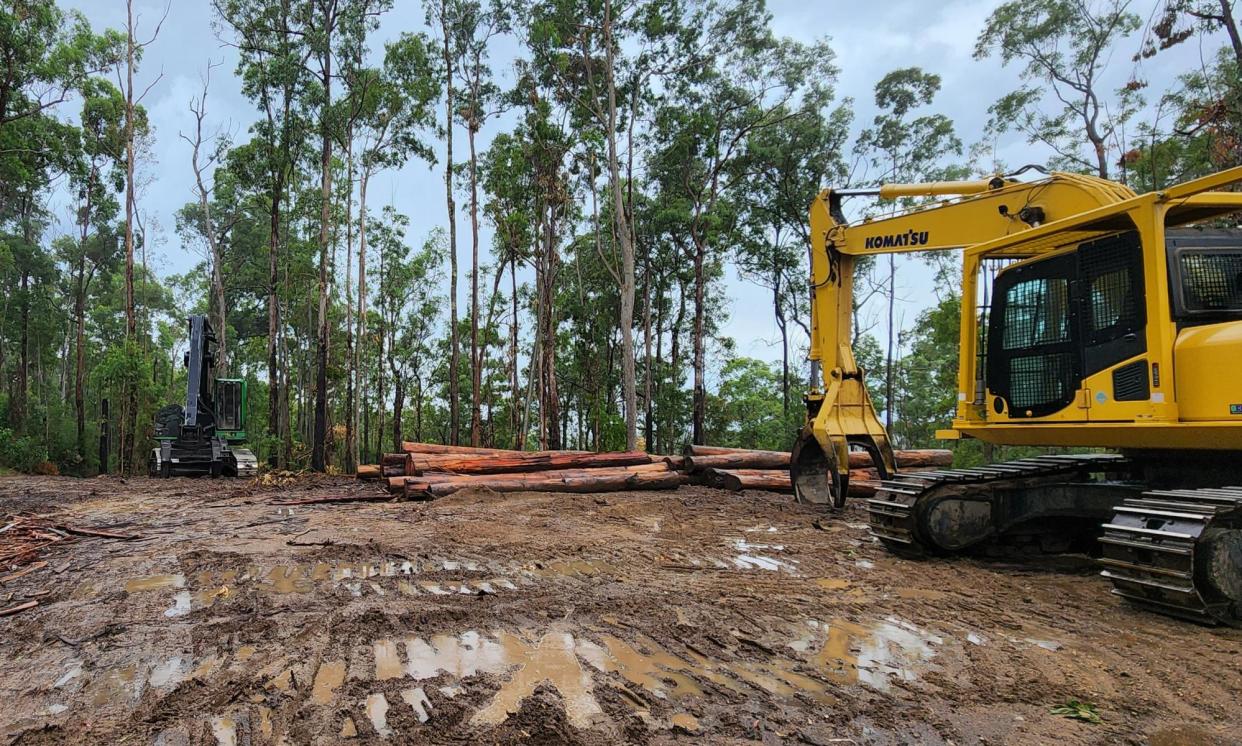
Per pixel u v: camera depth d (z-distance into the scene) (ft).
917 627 15.03
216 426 63.21
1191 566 14.16
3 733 10.12
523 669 12.51
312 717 10.52
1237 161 56.24
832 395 30.37
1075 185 21.02
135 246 135.74
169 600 17.37
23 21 80.89
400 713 10.59
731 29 88.79
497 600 17.19
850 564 21.36
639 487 42.16
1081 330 18.30
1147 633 14.38
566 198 99.14
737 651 13.53
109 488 48.06
